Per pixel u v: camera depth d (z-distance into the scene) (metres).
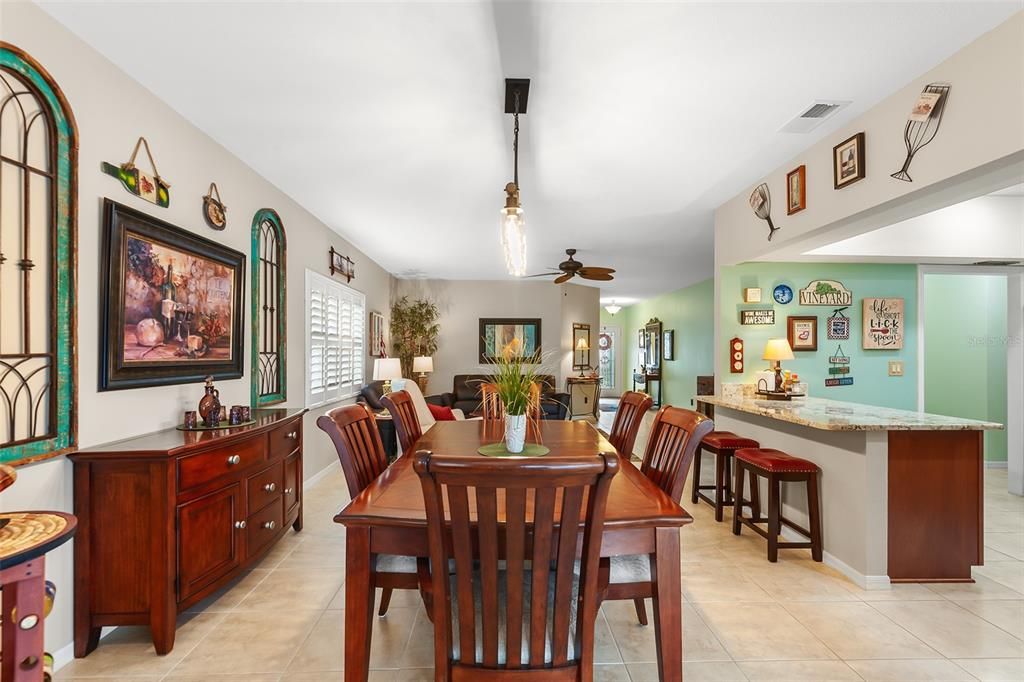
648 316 12.44
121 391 2.23
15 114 1.76
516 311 8.75
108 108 2.16
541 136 2.90
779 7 1.80
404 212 4.49
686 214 4.57
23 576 1.04
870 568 2.65
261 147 3.06
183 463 2.09
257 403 3.45
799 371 4.41
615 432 2.84
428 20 1.89
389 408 2.52
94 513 1.99
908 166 2.34
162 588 2.00
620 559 1.77
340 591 2.58
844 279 4.45
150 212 2.43
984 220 4.01
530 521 1.47
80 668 1.93
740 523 3.40
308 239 4.45
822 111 2.60
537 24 1.90
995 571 2.88
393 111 2.61
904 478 2.71
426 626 2.27
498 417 3.19
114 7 1.83
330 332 5.07
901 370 4.47
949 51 2.08
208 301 2.86
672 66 2.18
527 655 1.29
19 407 1.77
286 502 3.06
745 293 4.32
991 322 5.38
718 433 3.95
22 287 1.78
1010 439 4.46
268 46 2.06
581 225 4.97
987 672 1.94
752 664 1.98
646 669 1.96
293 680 1.87
